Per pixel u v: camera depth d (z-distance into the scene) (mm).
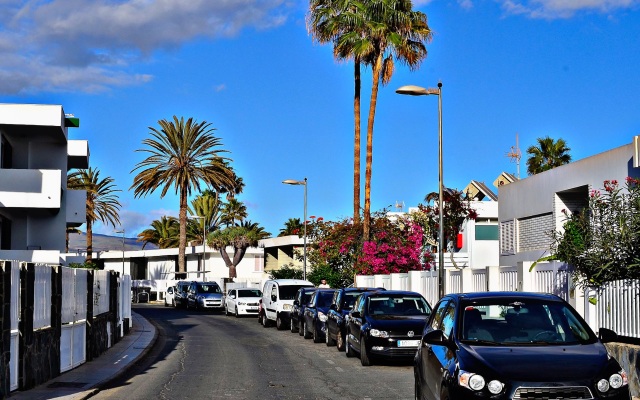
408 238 38375
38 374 15031
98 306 21781
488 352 9055
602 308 15680
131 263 90938
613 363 8891
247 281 69312
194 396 14086
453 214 39188
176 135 59594
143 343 25578
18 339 14094
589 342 9602
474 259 46312
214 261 77688
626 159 25609
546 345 9422
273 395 14133
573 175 29141
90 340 20000
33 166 38062
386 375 17141
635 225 15625
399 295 20438
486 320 9961
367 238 38000
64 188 38438
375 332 18594
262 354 22594
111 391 14805
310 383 15828
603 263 15633
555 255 17734
